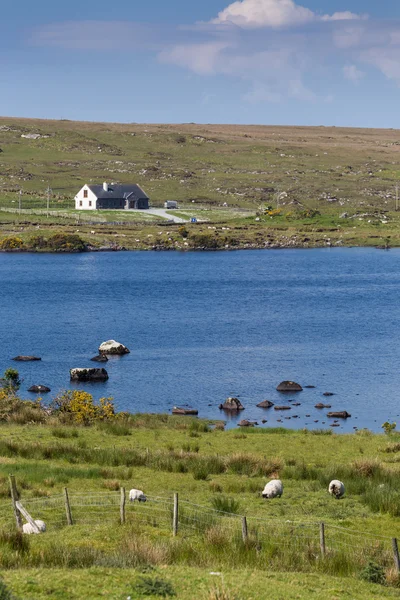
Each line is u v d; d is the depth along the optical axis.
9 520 43.12
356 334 164.00
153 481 56.72
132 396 112.56
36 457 64.75
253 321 178.38
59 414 88.38
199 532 41.31
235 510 48.00
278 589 31.70
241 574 33.56
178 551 36.69
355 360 139.12
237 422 99.31
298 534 42.50
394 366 134.50
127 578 31.70
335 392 116.75
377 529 45.66
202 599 29.67
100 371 122.81
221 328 169.38
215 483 55.03
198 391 115.81
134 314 186.88
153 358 138.62
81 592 29.94
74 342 152.88
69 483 54.31
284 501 51.47
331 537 42.56
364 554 39.09
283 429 88.19
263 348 148.50
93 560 34.69
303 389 118.19
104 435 78.56
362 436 84.38
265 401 108.62
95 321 176.88
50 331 164.38
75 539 39.00
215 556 36.56
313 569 36.38
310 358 140.25
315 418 102.38
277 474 60.34
